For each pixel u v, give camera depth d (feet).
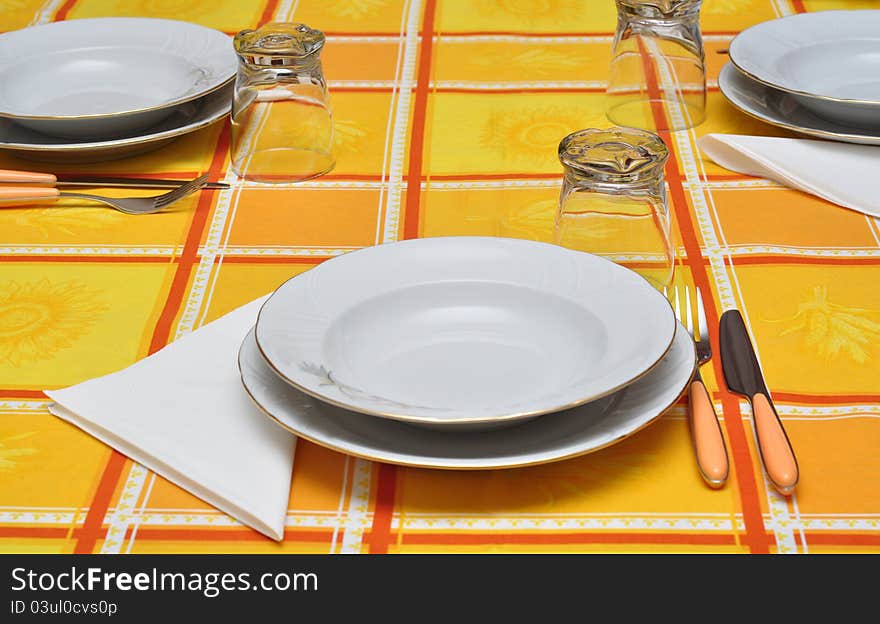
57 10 5.44
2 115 3.73
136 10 5.42
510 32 5.10
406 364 2.46
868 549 2.11
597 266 2.64
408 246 2.76
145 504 2.25
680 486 2.27
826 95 3.77
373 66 4.77
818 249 3.31
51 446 2.42
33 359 2.79
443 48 4.94
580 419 2.25
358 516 2.21
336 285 2.61
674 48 4.26
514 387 2.37
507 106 4.39
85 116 3.70
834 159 3.72
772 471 2.21
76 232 3.50
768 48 4.28
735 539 2.14
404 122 4.27
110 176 3.88
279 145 3.98
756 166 3.79
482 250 2.74
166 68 4.43
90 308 3.04
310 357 2.33
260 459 2.29
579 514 2.20
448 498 2.25
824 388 2.61
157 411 2.45
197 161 4.00
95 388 2.54
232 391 2.53
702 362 2.65
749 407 2.50
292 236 3.47
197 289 3.15
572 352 2.46
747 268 3.20
